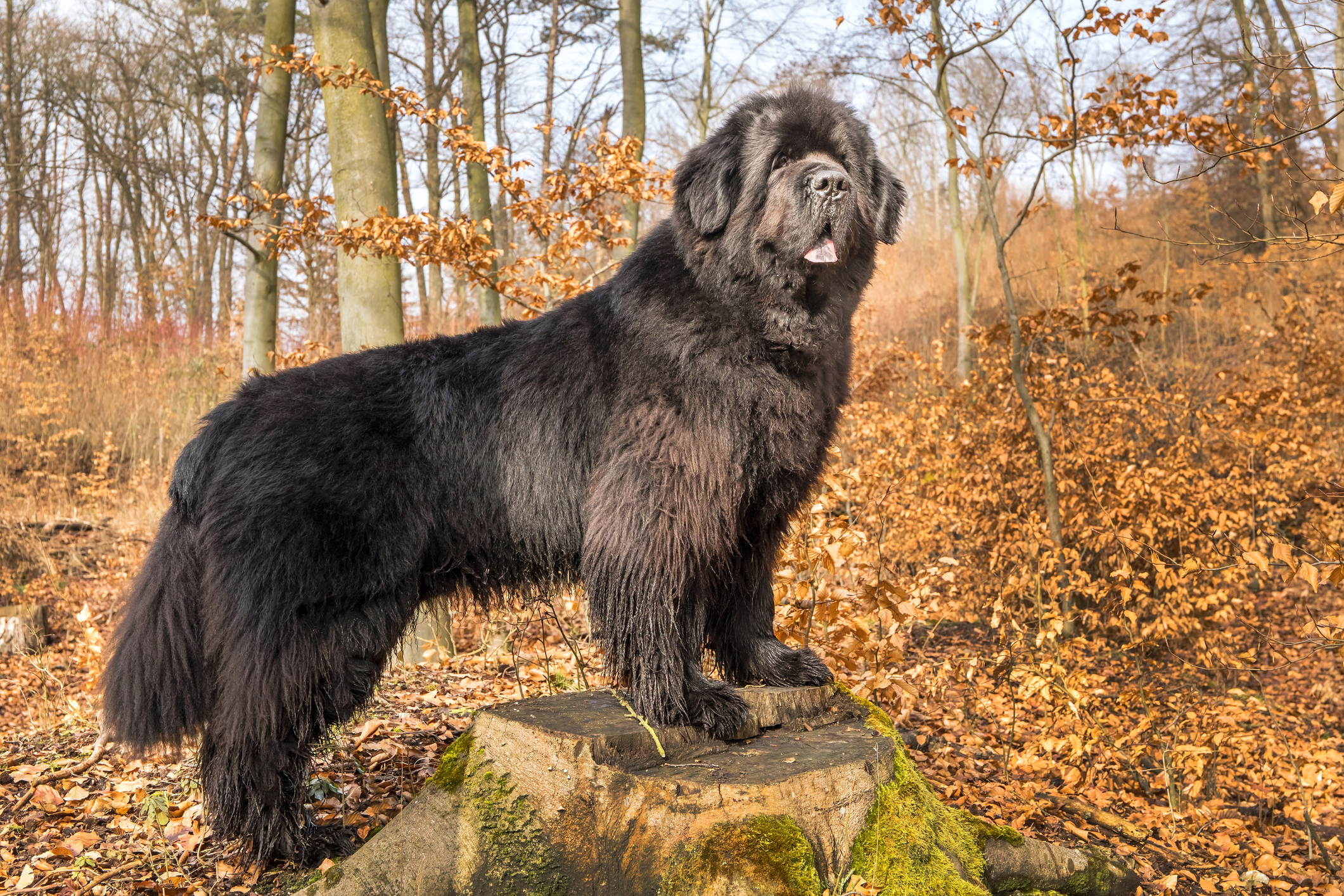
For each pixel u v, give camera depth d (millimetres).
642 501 2902
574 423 3133
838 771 2697
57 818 3582
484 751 2805
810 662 3389
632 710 2945
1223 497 8883
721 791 2541
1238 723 6461
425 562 3238
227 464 3084
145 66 27625
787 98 3238
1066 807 4941
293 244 7219
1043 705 6348
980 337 9578
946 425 10211
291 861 3059
